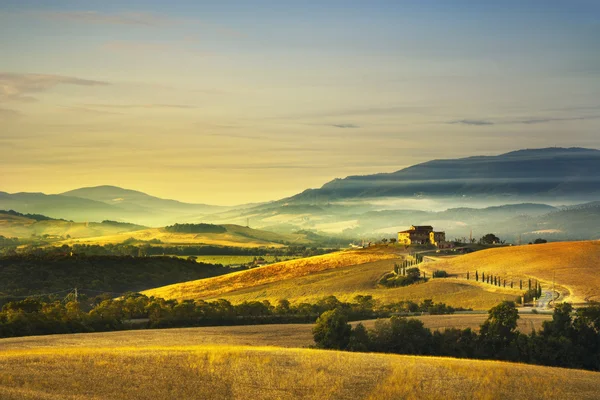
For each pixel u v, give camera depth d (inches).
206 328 3895.2
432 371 2066.9
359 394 1815.9
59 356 2069.4
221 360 2100.1
